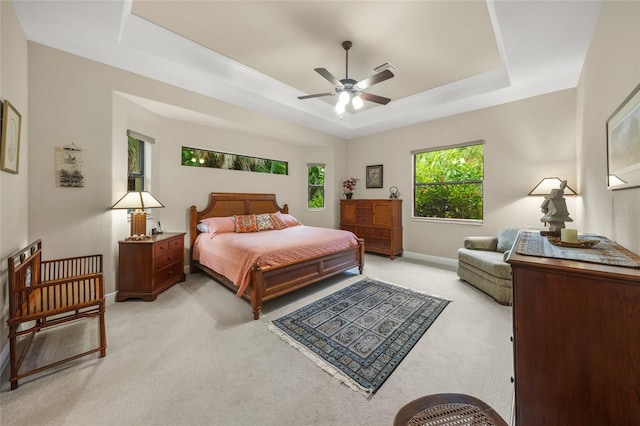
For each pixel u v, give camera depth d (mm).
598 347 904
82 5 2002
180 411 1392
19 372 1663
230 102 3879
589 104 2457
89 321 2381
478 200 4246
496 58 3076
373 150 5578
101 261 2506
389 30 2576
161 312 2586
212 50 2975
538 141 3564
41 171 2393
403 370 1729
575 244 1345
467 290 3197
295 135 4891
